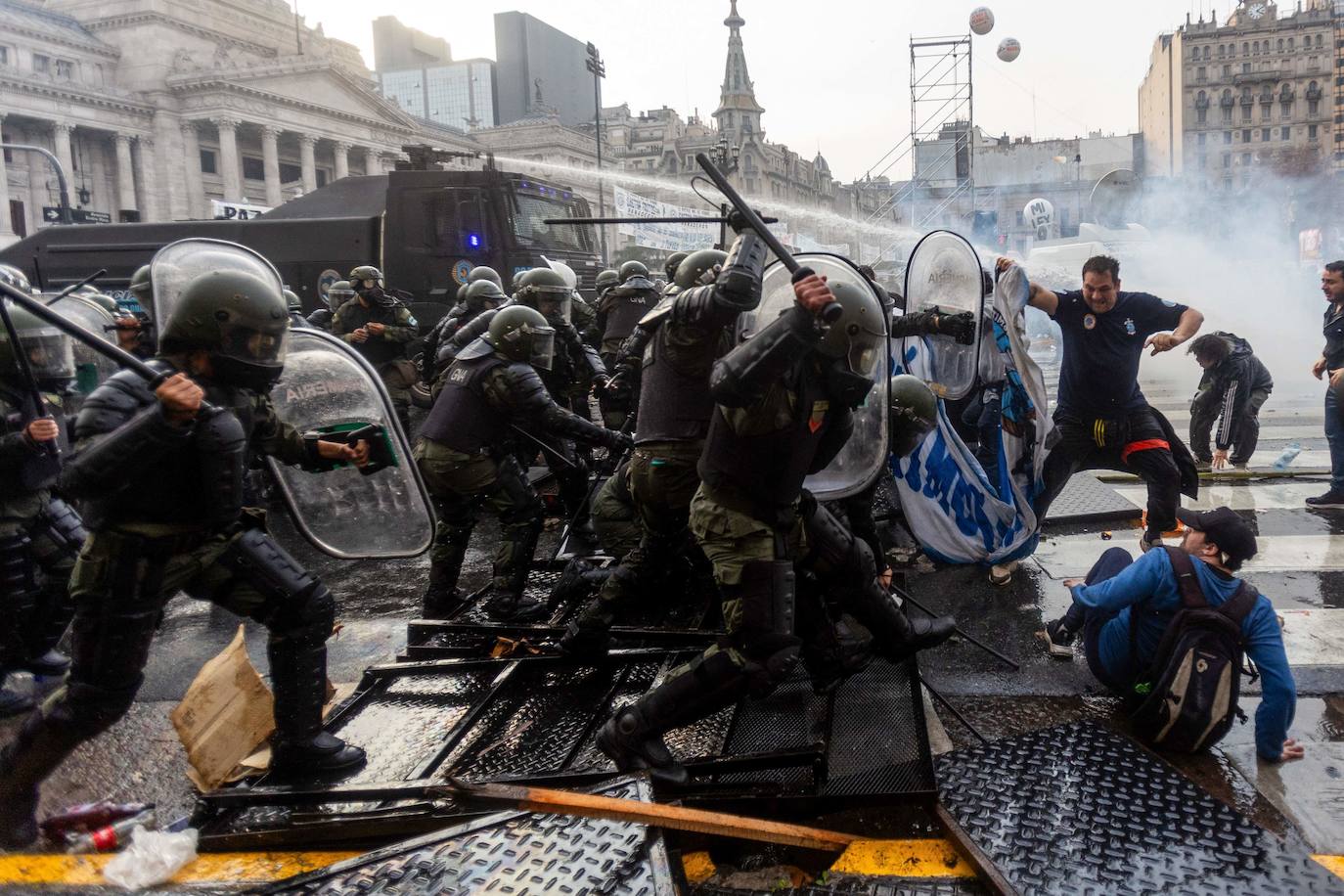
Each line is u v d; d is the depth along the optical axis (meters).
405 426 9.23
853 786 2.96
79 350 5.85
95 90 62.41
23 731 2.89
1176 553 3.34
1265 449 9.28
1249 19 108.44
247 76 66.19
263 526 3.15
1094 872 2.54
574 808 2.67
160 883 2.71
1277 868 2.54
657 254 26.38
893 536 6.02
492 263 13.05
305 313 13.99
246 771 3.23
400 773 3.19
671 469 3.50
